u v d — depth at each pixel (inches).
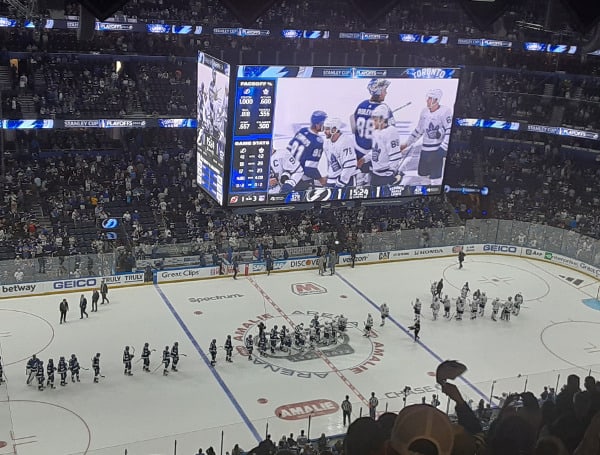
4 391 1062.4
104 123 1728.6
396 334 1375.5
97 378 1139.3
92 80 1834.4
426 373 1229.7
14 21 1546.5
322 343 1318.9
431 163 1461.6
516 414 218.4
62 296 1446.9
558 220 1920.5
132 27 1675.7
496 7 720.3
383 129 1389.0
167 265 1555.1
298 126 1315.2
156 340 1289.4
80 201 1676.9
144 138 1934.1
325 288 1577.3
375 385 1179.9
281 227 1763.0
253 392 1139.9
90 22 880.9
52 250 1521.9
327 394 1144.2
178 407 1083.9
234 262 1595.7
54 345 1242.0
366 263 1734.7
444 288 1615.4
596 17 644.7
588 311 1537.9
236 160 1285.7
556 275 1731.1
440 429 164.4
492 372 1243.8
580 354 1337.4
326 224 1793.8
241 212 1328.7
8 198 1630.2
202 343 1290.6
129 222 1668.3
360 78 1336.1
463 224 1924.2
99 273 1492.4
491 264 1787.6
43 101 1724.9
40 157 1811.0
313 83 1298.0
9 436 751.7
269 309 1453.0
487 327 1432.1
